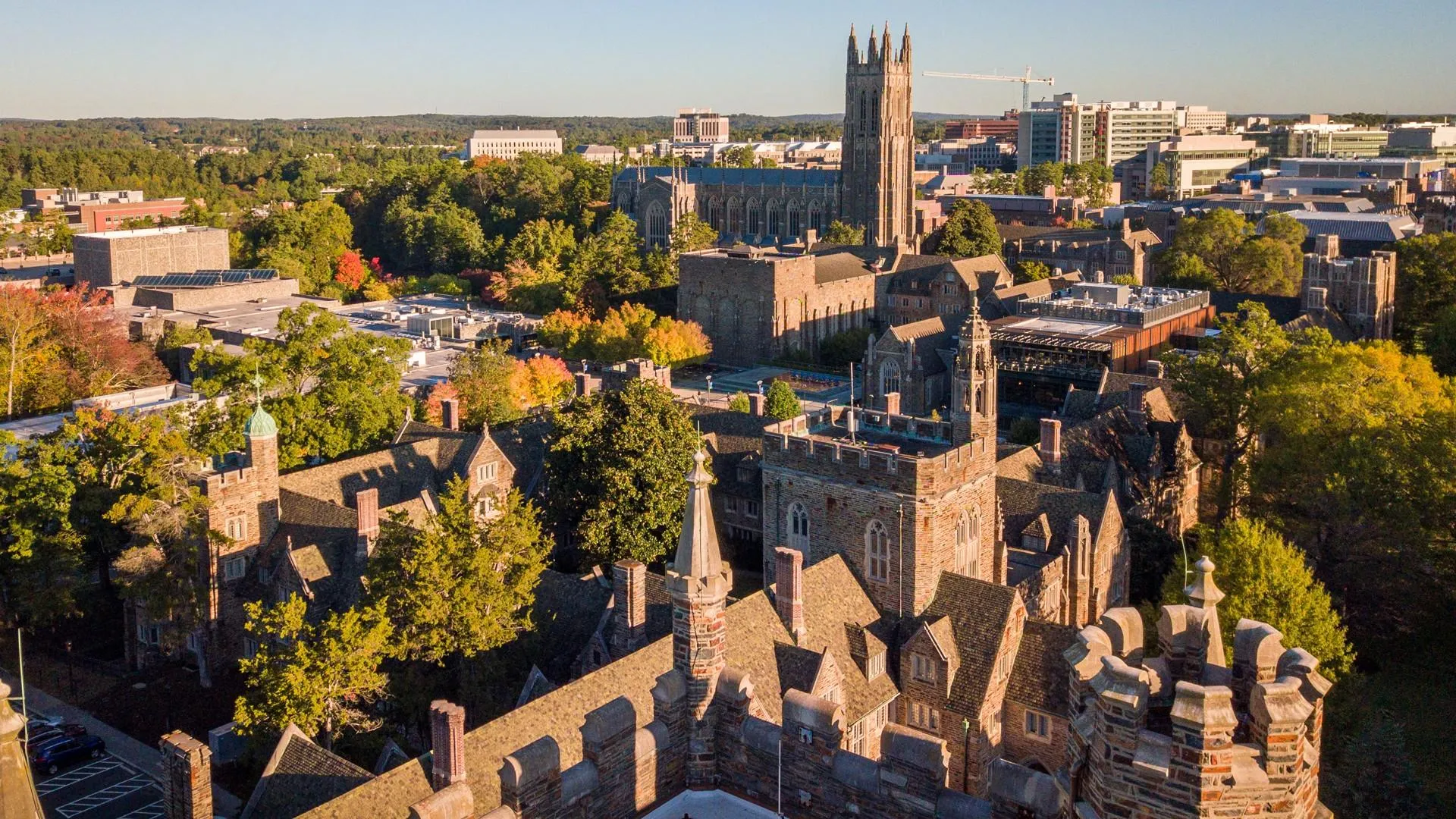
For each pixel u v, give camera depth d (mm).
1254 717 25578
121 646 116250
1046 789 35750
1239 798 25188
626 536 111875
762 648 77938
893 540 84625
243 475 107438
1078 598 97875
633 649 85125
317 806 63594
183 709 102062
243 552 108062
